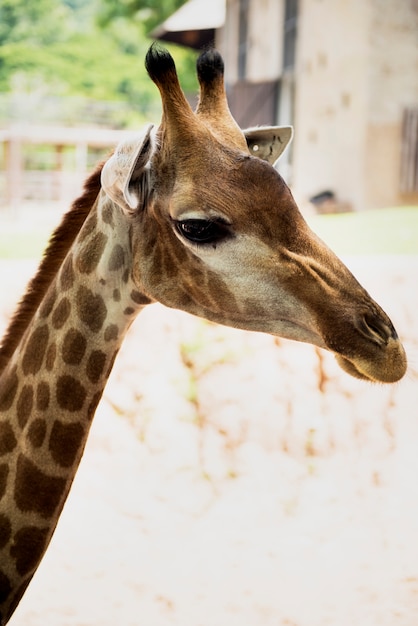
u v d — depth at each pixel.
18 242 10.47
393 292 6.55
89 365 2.56
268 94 18.75
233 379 6.34
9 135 22.03
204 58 2.49
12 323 2.82
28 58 35.75
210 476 5.91
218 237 2.32
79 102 31.38
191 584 4.77
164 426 6.16
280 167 17.98
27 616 4.38
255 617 4.45
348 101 15.27
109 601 4.56
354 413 6.27
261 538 5.30
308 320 2.34
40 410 2.57
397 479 5.89
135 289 2.54
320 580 4.83
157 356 6.37
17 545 2.56
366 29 14.62
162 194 2.38
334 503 5.69
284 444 6.17
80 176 21.86
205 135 2.37
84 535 5.26
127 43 38.66
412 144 14.91
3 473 2.61
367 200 14.89
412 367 2.87
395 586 4.75
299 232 2.36
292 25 18.00
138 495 5.70
